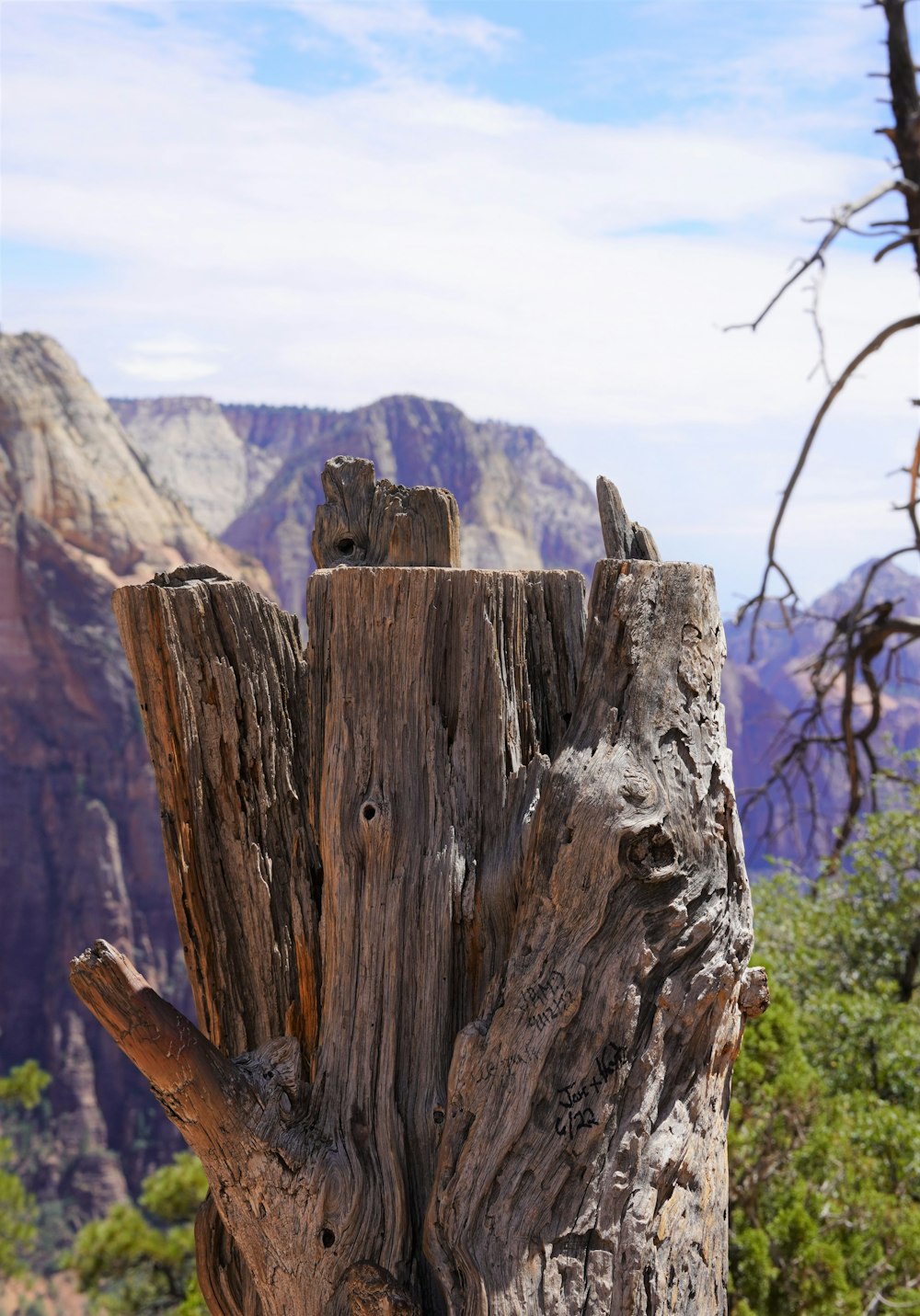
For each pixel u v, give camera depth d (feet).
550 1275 6.55
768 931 35.70
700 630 8.21
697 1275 6.91
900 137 34.65
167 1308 46.16
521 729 8.25
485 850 7.93
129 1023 7.29
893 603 38.09
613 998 7.10
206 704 8.57
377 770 8.03
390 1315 6.72
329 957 7.96
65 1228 195.93
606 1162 6.82
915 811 38.42
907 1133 21.53
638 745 7.72
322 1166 7.29
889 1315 18.37
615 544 8.84
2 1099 54.70
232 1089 7.41
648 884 7.36
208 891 8.63
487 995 7.41
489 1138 6.93
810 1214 18.74
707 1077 7.29
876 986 34.47
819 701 39.88
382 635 8.11
